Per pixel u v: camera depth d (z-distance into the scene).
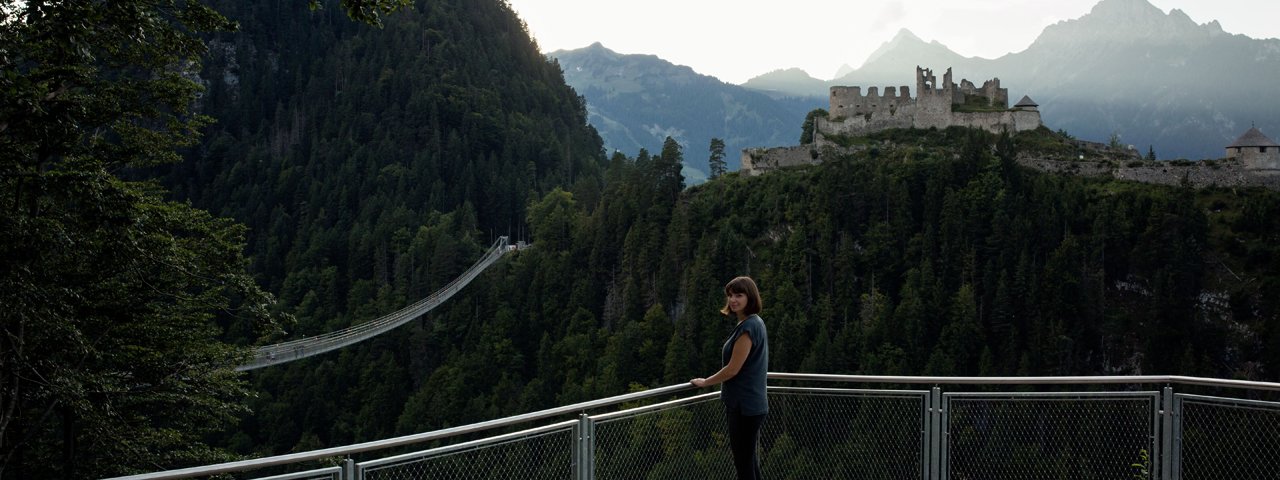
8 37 16.84
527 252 130.38
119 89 22.84
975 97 126.00
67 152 21.72
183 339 24.81
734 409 9.27
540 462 8.95
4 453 20.67
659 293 107.25
